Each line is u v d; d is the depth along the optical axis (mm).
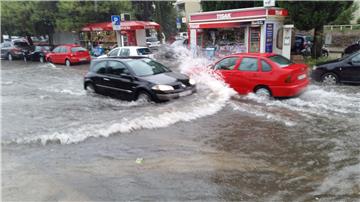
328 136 6887
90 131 7547
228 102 9844
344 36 24125
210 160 5832
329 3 17000
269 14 17672
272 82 9758
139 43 29031
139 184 4984
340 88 11594
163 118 8273
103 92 11609
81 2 30250
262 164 5617
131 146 6590
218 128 7602
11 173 5438
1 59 33531
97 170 5512
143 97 10234
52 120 8797
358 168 5359
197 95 10523
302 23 17969
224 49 20938
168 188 4848
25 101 11570
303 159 5785
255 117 8367
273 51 18547
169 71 11234
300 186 4816
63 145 6750
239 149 6328
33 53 29734
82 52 25219
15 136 7422
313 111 8734
